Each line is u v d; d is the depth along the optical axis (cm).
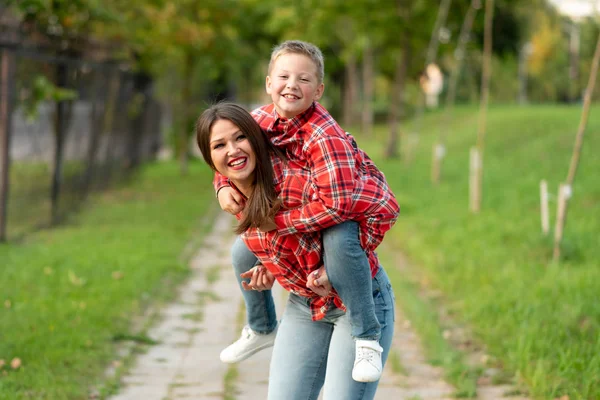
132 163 1747
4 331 525
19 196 996
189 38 1655
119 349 525
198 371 488
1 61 849
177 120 2136
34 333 520
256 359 514
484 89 1058
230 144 270
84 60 1184
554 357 473
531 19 2953
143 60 1617
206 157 279
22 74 931
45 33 1038
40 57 911
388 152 2062
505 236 868
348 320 279
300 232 272
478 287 657
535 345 488
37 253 798
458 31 2073
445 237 882
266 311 340
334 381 282
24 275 684
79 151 1186
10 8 935
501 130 2097
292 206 272
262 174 273
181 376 479
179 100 2108
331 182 261
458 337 555
